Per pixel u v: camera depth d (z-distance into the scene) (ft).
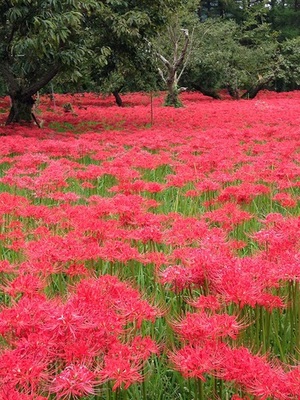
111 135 41.91
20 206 17.12
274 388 7.24
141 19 54.34
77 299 8.71
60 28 42.91
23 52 47.32
